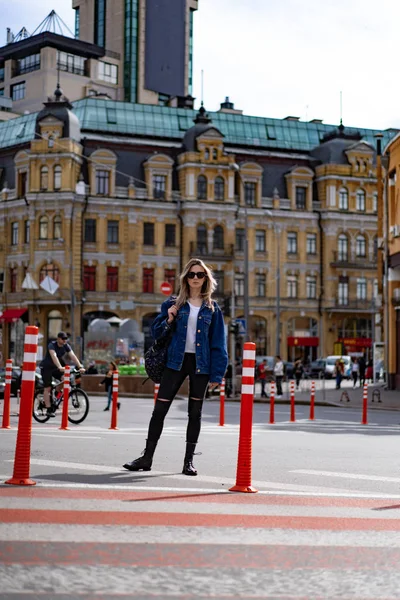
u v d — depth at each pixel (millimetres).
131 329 49344
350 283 78312
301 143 80750
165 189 74000
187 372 9969
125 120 75688
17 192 73188
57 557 5531
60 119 71312
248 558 5730
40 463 10484
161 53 113000
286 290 76812
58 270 70812
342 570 5508
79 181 71625
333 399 37656
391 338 44344
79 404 20391
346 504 7992
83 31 114438
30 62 103125
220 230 74500
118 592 4836
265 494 8422
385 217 44000
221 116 79562
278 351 70875
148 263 72938
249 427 8617
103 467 10188
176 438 15359
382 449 13844
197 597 4812
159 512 7207
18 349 72750
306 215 77438
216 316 9938
